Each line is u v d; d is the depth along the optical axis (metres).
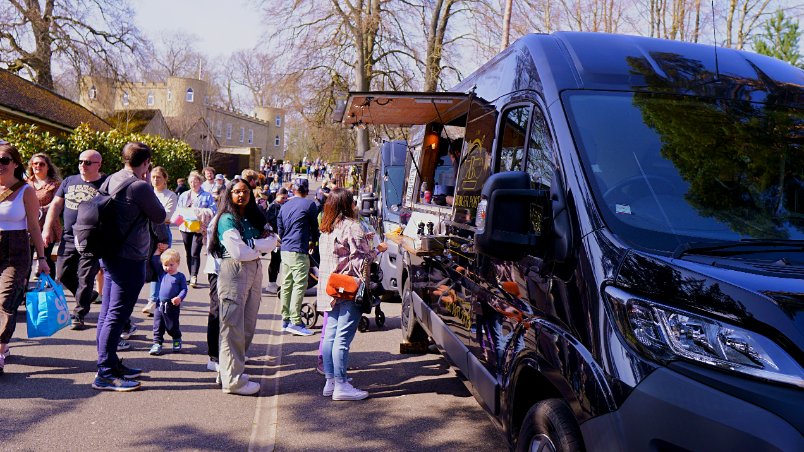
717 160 2.99
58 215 7.07
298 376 6.04
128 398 5.14
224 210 5.18
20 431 4.37
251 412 4.98
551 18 21.91
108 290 5.32
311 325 8.20
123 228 5.07
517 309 3.32
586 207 2.75
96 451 4.12
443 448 4.38
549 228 2.96
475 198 4.19
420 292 6.08
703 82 3.49
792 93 3.55
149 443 4.29
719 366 2.05
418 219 6.02
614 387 2.30
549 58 3.53
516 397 3.24
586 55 3.55
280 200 12.09
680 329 2.16
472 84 4.98
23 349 6.27
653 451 2.12
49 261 8.32
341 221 5.39
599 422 2.34
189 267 10.45
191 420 4.75
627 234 2.60
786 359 1.96
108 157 18.98
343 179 30.34
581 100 3.23
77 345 6.50
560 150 3.04
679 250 2.48
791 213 2.83
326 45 29.52
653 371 2.19
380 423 4.83
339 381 5.33
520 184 2.93
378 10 28.73
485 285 3.92
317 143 33.19
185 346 6.77
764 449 1.86
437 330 5.21
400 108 6.06
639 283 2.38
